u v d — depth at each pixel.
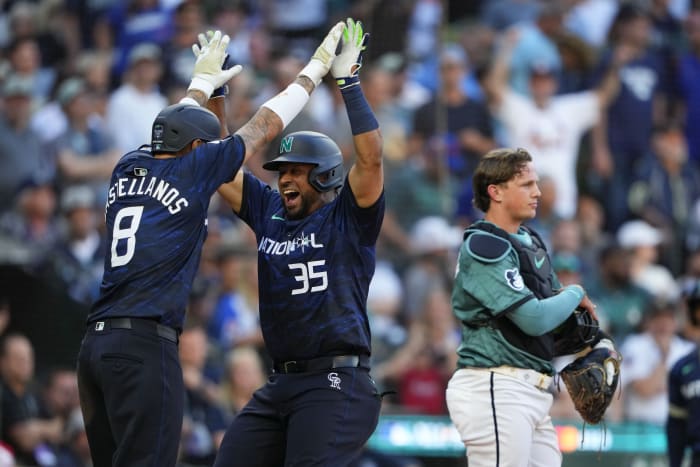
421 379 38.25
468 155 46.38
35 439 34.97
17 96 41.31
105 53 47.97
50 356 38.09
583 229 46.44
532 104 48.31
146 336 19.50
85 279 39.19
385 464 35.72
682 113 52.72
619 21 52.19
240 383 35.44
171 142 20.36
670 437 26.12
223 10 48.28
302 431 20.19
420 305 39.91
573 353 22.25
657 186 49.69
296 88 21.00
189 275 20.08
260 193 21.80
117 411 19.47
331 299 20.41
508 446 20.77
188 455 34.22
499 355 20.97
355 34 20.97
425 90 45.53
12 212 40.09
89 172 42.41
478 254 20.91
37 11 49.16
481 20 53.22
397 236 41.34
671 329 40.44
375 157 20.28
